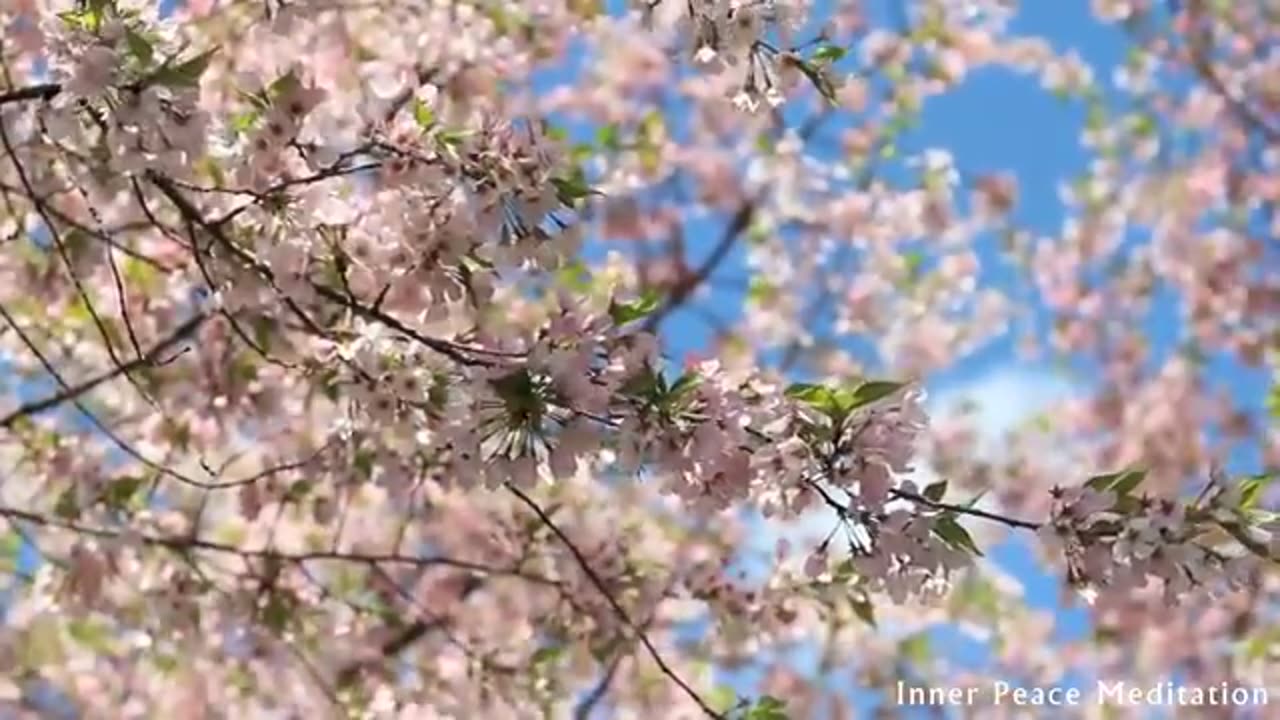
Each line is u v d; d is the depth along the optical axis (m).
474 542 5.82
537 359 2.97
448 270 3.21
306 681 5.55
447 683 5.48
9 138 3.64
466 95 4.76
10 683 6.11
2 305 4.65
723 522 6.55
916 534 2.97
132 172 3.00
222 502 5.77
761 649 6.18
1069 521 3.02
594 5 5.57
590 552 5.34
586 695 5.68
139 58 2.92
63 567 4.98
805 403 3.00
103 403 5.26
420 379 3.26
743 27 3.24
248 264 3.35
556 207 3.15
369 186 3.40
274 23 3.58
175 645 5.27
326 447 4.31
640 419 2.97
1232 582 3.00
